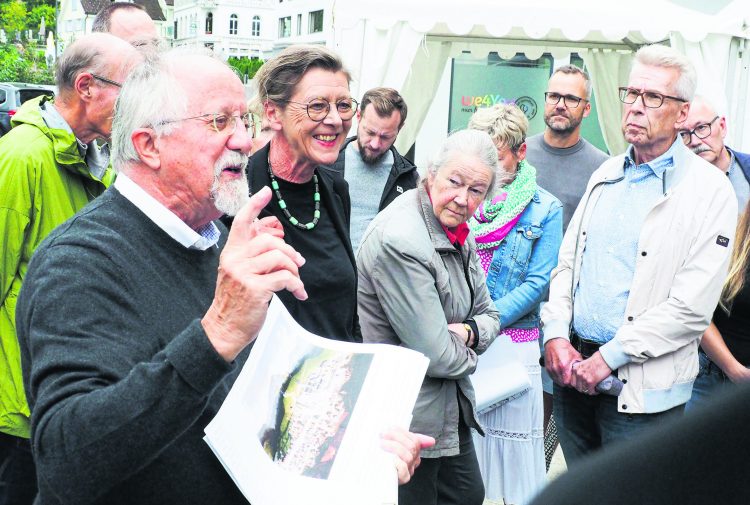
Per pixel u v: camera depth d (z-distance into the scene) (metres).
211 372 1.28
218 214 1.64
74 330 1.40
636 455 0.37
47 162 2.67
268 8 60.94
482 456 3.67
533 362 3.81
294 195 2.46
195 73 1.58
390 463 1.55
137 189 1.58
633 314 3.07
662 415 3.03
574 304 3.27
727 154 4.19
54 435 1.30
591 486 0.37
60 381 1.35
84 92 2.69
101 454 1.27
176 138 1.55
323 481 1.51
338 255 2.49
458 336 2.74
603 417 3.16
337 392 1.66
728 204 3.02
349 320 2.52
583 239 3.26
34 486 2.71
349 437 1.59
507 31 5.56
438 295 2.73
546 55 7.67
